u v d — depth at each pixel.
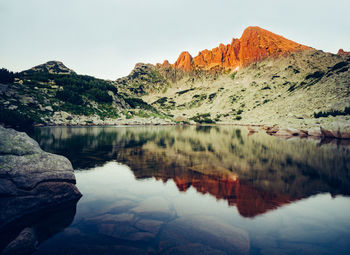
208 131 64.88
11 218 6.44
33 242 5.14
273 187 10.26
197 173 12.94
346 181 11.47
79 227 6.13
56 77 126.00
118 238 5.51
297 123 61.69
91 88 117.19
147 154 20.12
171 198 8.63
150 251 4.90
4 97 66.25
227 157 18.98
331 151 23.34
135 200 8.37
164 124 119.31
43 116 68.06
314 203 8.26
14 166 7.65
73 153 19.53
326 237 5.70
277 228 6.19
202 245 5.20
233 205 7.96
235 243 5.32
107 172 12.95
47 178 8.04
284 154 21.02
